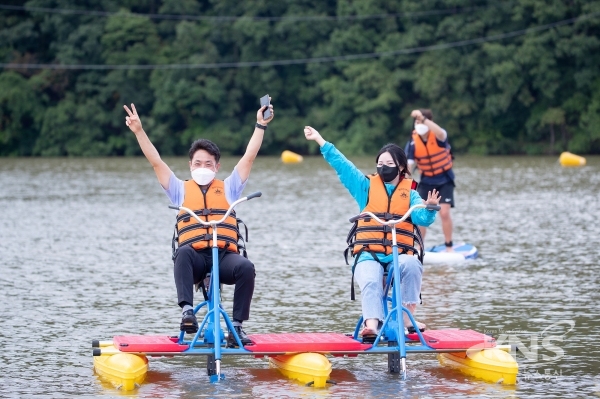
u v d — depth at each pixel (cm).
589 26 7650
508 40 8025
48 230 2659
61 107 8594
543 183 4409
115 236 2527
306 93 8731
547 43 7738
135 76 8650
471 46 8069
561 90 7962
